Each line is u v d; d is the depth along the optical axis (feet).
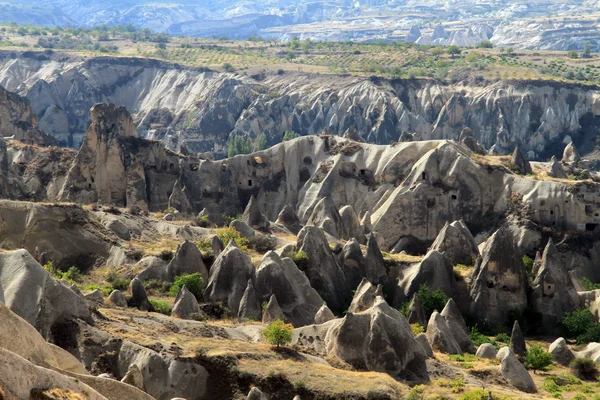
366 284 365.61
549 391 309.42
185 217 514.68
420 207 567.18
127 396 180.86
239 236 449.48
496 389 285.02
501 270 422.82
